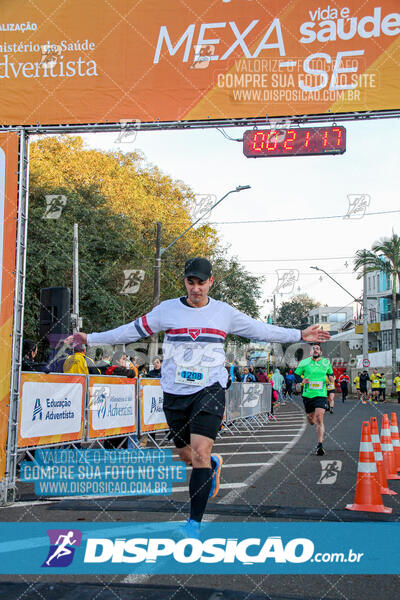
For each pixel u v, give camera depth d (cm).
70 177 2858
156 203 3181
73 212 2580
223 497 595
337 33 634
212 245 3438
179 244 3192
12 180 650
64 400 767
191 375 424
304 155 652
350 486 660
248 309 3578
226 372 441
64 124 657
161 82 651
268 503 566
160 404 1086
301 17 637
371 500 545
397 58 628
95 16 660
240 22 643
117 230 2777
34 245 2275
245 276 3581
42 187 2473
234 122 642
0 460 596
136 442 1005
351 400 3938
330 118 637
